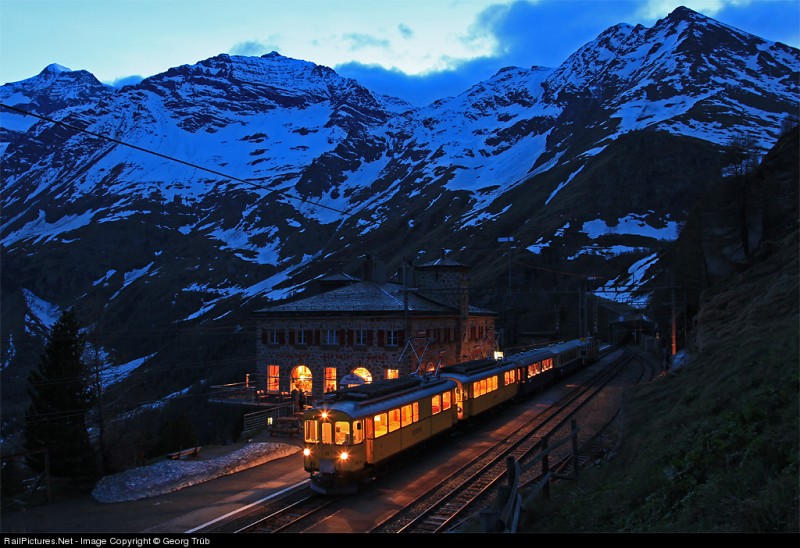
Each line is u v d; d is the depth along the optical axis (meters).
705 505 10.80
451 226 158.00
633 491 14.19
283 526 18.38
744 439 12.86
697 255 57.97
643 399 28.92
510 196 169.50
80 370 29.23
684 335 57.88
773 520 8.88
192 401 73.06
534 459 16.39
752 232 49.81
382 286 49.12
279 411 40.31
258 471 26.83
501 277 104.38
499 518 11.20
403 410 25.42
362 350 42.41
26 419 27.41
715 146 141.62
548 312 97.94
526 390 43.09
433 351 45.44
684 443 15.27
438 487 22.17
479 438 31.25
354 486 22.08
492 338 60.34
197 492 23.33
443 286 51.72
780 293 28.03
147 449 40.53
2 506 22.19
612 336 98.88
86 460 27.55
